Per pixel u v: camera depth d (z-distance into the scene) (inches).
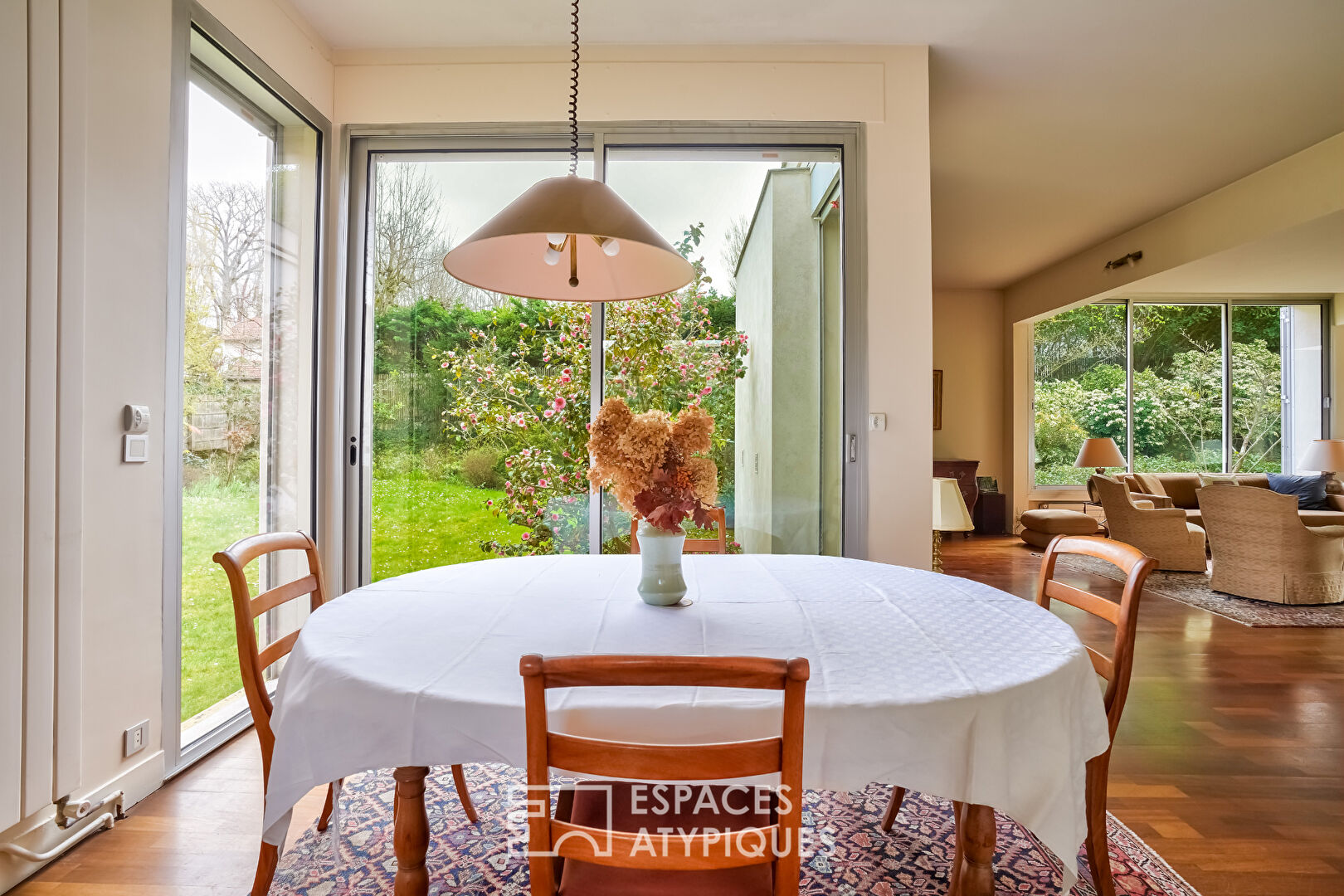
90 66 69.9
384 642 47.4
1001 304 314.7
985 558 239.6
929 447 118.5
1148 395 299.7
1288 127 150.9
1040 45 119.0
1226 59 123.4
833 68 119.3
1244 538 177.3
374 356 122.7
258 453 102.8
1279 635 145.0
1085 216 210.8
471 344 122.4
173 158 81.5
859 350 118.6
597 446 57.5
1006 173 176.9
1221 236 188.1
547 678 31.7
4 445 59.0
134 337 75.7
